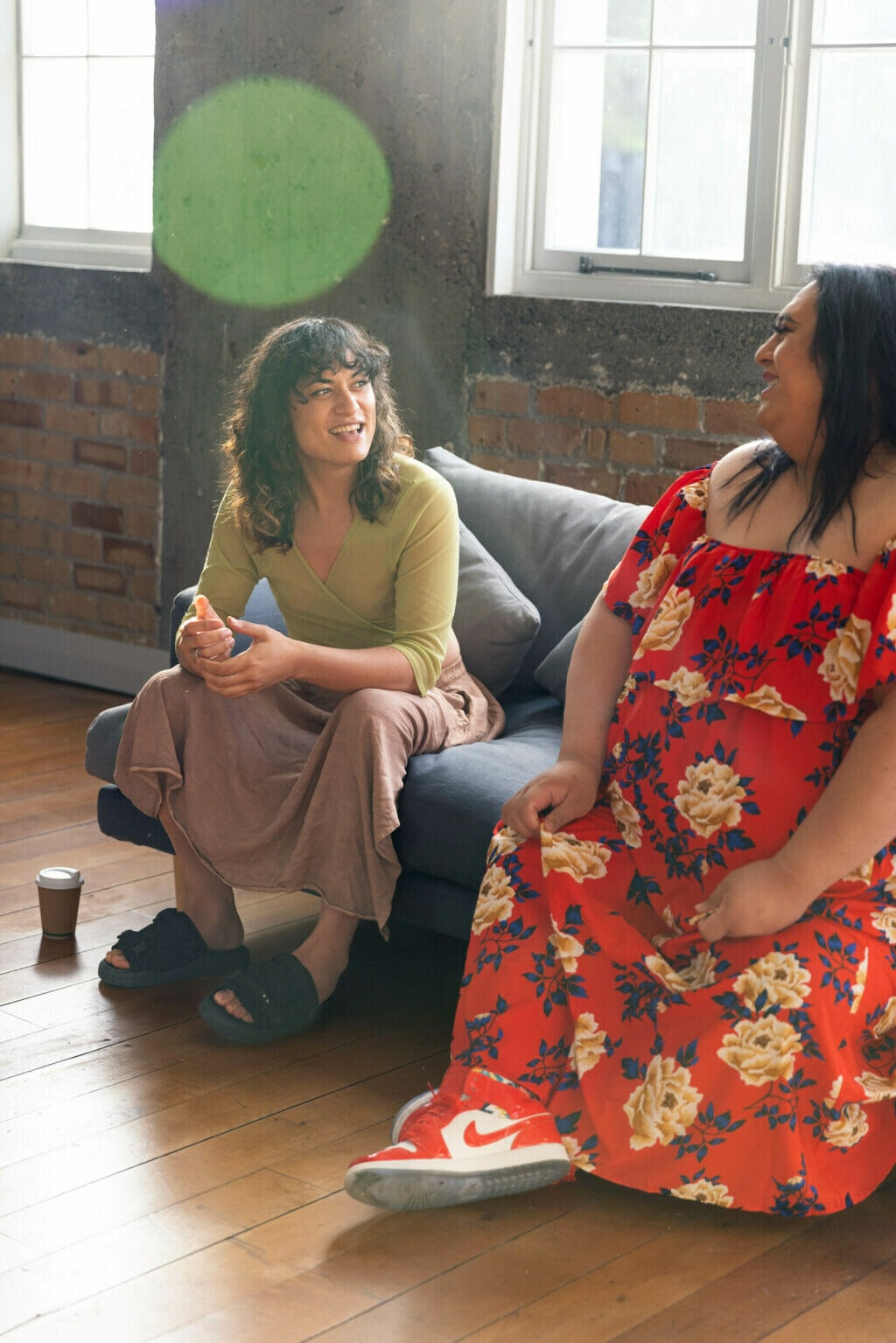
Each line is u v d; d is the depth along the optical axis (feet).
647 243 11.40
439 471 9.89
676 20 11.00
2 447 15.31
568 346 11.48
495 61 11.54
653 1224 6.20
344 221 12.54
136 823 8.60
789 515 6.20
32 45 14.98
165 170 13.53
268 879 7.79
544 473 11.79
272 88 12.75
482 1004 6.27
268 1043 7.74
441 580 7.91
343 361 7.66
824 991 5.83
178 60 13.28
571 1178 6.16
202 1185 6.39
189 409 13.80
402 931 9.36
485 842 7.16
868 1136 6.15
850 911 6.01
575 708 6.77
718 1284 5.77
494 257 11.80
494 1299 5.63
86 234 14.93
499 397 11.93
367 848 7.40
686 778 6.16
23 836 10.75
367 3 12.10
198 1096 7.16
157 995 8.29
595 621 6.86
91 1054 7.54
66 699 14.57
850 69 10.35
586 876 6.33
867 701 5.98
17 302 14.92
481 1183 5.87
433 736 7.73
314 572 8.10
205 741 7.83
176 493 14.03
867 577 5.91
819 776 5.97
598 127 11.48
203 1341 5.32
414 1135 5.92
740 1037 5.84
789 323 6.15
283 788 7.79
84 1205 6.20
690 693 6.21
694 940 6.14
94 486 14.66
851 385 5.92
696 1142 5.93
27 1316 5.45
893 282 6.03
